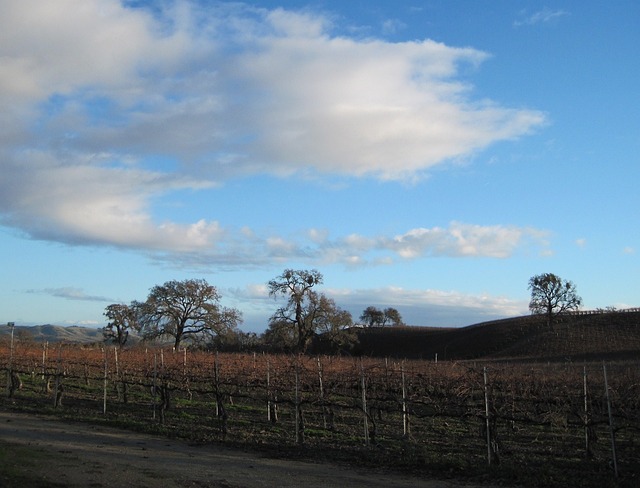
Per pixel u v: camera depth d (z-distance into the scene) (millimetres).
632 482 11117
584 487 10852
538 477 11398
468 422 17625
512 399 16469
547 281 79500
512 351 73125
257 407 22391
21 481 9492
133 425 17516
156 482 10336
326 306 62125
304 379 20625
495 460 12664
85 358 30359
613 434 11797
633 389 17422
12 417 18641
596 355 63312
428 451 14242
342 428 17812
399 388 20297
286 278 62562
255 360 26953
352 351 75312
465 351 80188
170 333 60750
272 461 13094
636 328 73375
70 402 23094
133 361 28984
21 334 53031
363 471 12172
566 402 16109
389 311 119938
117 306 66062
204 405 22719
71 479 10031
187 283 61031
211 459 13023
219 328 61188
